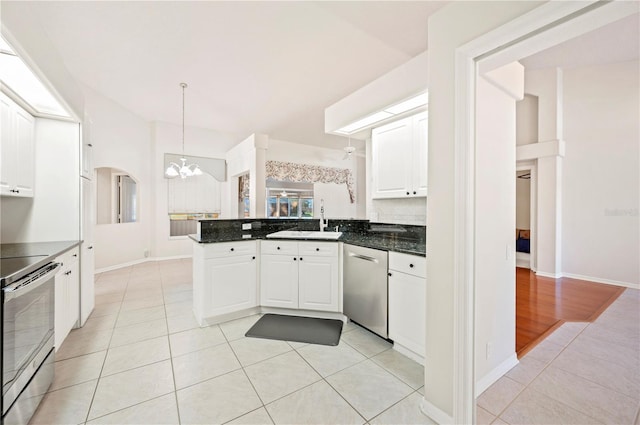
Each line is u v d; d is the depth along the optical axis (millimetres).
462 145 1364
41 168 2436
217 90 4191
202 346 2199
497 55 1305
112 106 4773
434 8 2428
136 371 1859
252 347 2188
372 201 3250
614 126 4164
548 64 4273
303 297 2748
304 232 3328
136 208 5445
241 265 2725
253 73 3645
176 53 3215
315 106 4754
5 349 1247
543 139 4590
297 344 2238
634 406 1592
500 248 1882
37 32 1724
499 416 1518
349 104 2863
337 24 2680
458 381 1390
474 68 1375
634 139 4027
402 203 2939
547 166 4574
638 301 3385
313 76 3736
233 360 2002
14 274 1351
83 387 1692
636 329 2602
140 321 2676
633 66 4039
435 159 1500
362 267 2418
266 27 2736
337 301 2670
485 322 1753
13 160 2094
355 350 2152
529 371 1933
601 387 1761
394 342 2158
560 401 1636
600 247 4266
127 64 3477
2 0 1335
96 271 4566
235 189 6176
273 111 5008
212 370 1877
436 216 1498
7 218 2350
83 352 2100
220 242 2594
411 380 1785
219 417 1461
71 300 2311
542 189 4633
